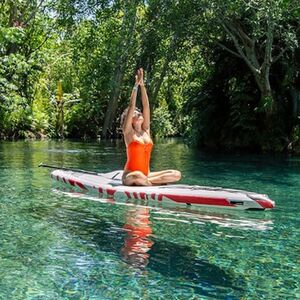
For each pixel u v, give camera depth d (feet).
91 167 45.75
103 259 17.76
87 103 108.06
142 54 81.87
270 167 48.34
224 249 19.20
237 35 73.67
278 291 15.15
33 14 94.32
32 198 28.27
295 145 68.90
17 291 14.84
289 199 30.04
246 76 76.89
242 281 15.92
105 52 83.30
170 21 71.20
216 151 70.38
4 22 98.63
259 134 73.26
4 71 80.69
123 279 15.90
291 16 62.90
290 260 17.99
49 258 17.81
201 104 82.79
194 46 81.87
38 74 100.63
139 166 28.63
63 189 31.09
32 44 101.40
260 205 24.90
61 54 116.47
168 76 103.91
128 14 78.43
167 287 15.31
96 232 21.25
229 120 77.82
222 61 79.82
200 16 69.41
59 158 54.19
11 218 23.59
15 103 87.92
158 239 20.35
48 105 106.73
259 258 18.16
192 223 22.93
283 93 74.90
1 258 17.74
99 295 14.62
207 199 25.50
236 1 62.39
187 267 17.08
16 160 50.75
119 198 27.81
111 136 107.34
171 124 127.03
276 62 74.23
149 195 26.73
